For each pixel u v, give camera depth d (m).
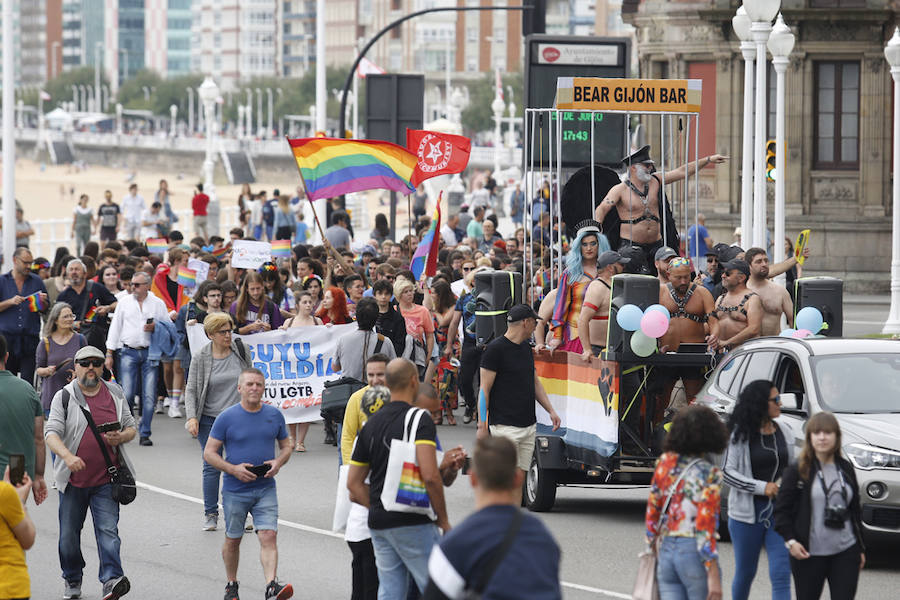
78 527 18.59
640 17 67.31
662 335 21.33
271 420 18.27
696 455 13.89
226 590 18.17
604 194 27.70
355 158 34.34
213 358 22.30
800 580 14.70
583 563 20.03
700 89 25.58
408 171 34.62
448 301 34.72
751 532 15.60
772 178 44.78
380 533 14.76
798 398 20.14
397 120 49.75
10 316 33.56
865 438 19.17
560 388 24.02
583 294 23.86
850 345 20.75
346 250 40.41
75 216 79.88
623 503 25.38
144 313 32.03
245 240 36.62
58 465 18.55
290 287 39.50
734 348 22.44
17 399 17.47
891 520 18.98
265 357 31.75
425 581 14.70
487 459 10.25
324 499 25.50
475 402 34.41
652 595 14.02
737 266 24.20
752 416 15.62
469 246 49.88
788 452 15.75
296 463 29.72
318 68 59.03
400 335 28.98
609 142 45.94
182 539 22.22
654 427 22.70
